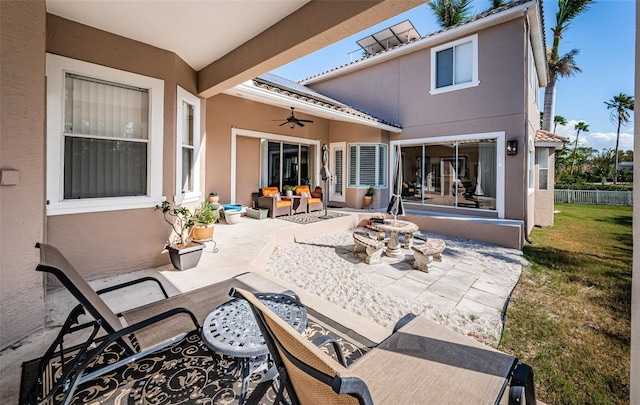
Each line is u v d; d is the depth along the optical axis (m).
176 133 4.57
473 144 8.92
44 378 2.03
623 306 4.04
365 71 11.49
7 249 2.41
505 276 5.22
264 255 5.47
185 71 4.84
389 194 11.06
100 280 3.77
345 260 5.93
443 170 9.62
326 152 9.30
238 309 2.21
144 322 1.81
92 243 3.72
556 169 29.97
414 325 2.13
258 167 9.81
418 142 10.05
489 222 7.68
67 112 3.55
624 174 26.38
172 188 4.55
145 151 4.24
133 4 3.18
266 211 8.64
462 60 9.02
